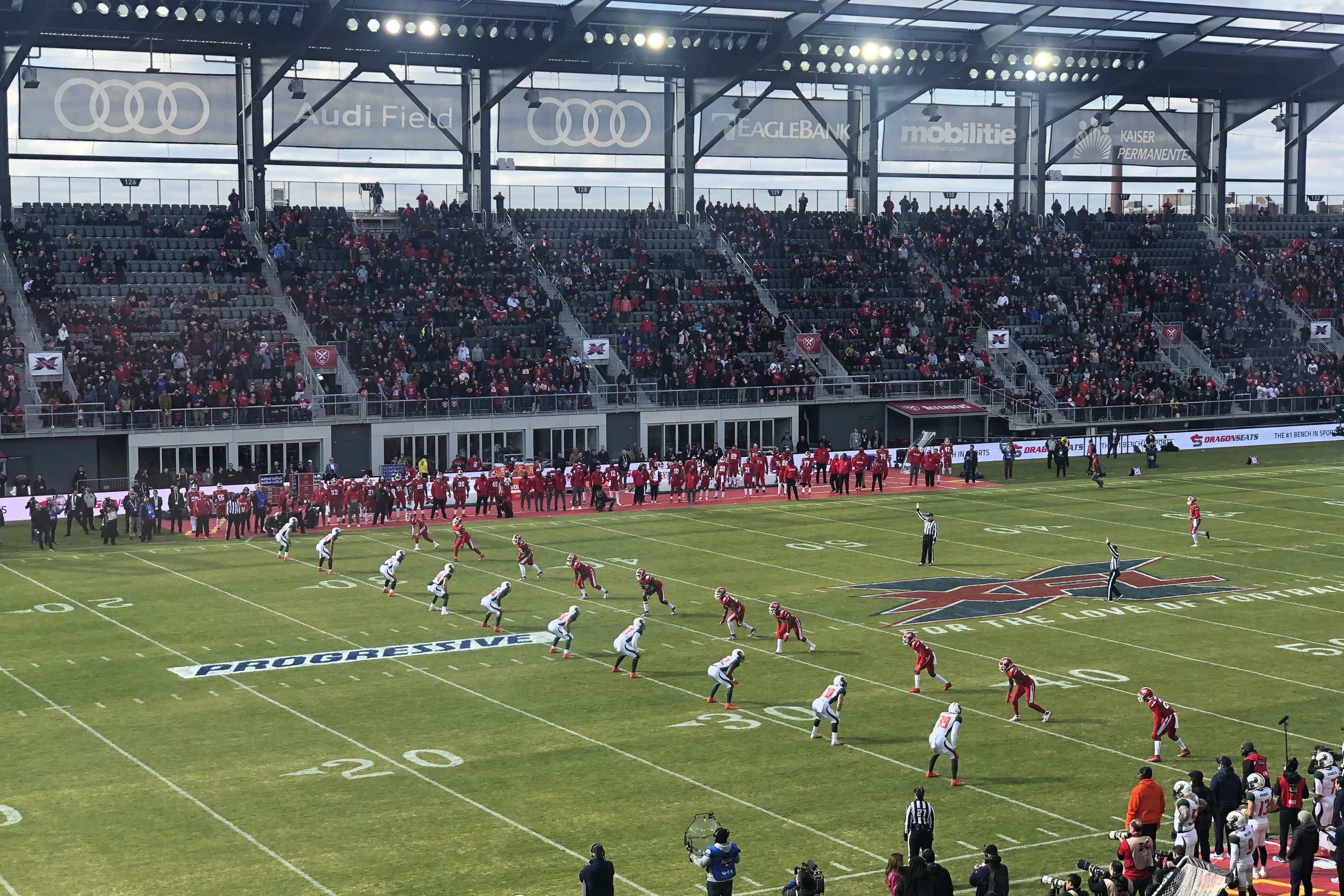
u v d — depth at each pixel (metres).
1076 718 29.66
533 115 77.81
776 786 25.55
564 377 67.38
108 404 58.69
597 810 24.33
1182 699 30.89
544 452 66.12
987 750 27.61
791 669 33.56
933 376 75.56
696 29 72.94
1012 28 75.31
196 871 21.69
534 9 69.19
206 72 71.44
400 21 67.19
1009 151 89.75
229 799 24.84
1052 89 86.62
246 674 32.81
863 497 61.59
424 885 21.17
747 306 76.19
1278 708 30.20
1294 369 83.50
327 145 73.56
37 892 20.91
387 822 23.77
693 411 69.00
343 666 33.62
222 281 67.88
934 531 45.62
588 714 29.86
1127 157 92.31
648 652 35.09
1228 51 84.62
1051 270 86.38
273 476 56.53
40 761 26.83
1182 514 55.84
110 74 69.31
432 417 63.41
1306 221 98.25
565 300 73.56
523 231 77.12
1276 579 43.53
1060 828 23.53
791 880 20.92
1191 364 83.56
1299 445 79.06
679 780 25.84
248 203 72.62
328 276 70.25
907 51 78.12
